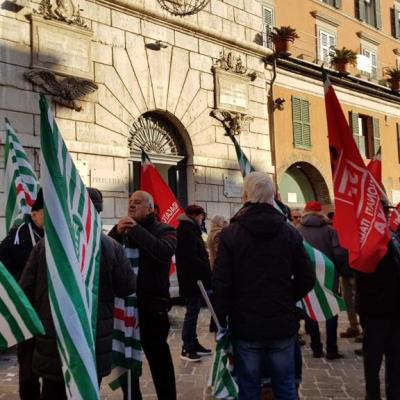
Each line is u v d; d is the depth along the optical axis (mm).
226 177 14578
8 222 5551
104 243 3641
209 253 7449
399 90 21359
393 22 24406
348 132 4551
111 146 12102
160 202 6863
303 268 3758
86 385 2924
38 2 11062
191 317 6801
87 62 11719
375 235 4215
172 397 4508
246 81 15352
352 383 5758
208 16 14500
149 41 13055
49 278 3012
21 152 5566
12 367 6574
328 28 20234
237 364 3666
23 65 10734
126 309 4402
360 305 4387
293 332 3654
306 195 18438
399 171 21656
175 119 13617
